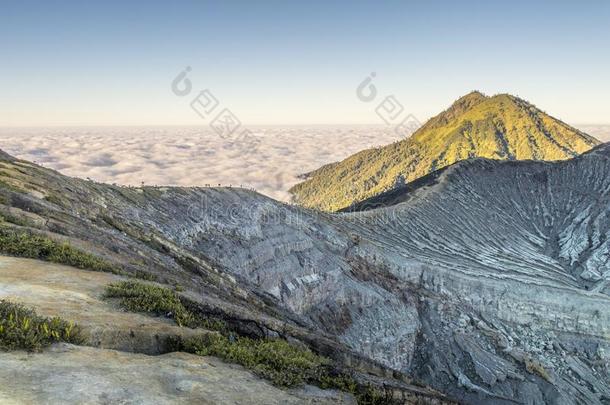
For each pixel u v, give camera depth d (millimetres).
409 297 96312
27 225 22531
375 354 79812
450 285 103625
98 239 26391
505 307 103062
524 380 79750
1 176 32906
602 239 152375
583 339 100062
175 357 10359
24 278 13891
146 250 33406
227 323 14977
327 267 86625
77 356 8781
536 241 160000
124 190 64125
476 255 130750
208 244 67250
